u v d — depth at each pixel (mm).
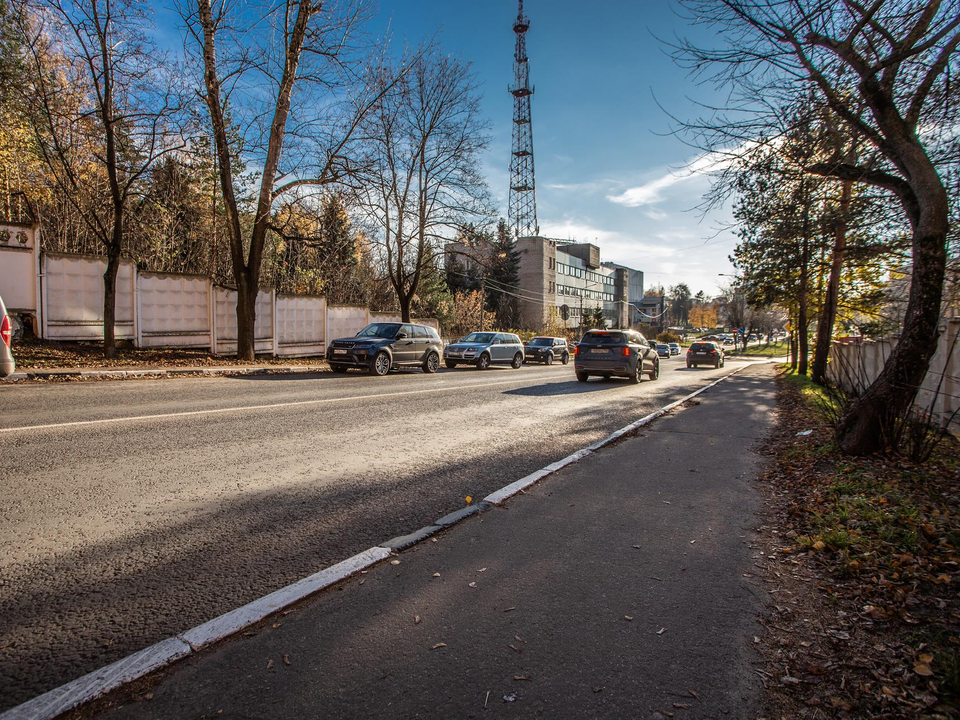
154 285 17297
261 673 2236
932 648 2551
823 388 16109
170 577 3059
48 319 15086
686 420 9750
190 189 21984
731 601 3014
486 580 3172
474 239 26703
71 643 2395
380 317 27125
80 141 19266
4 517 3781
